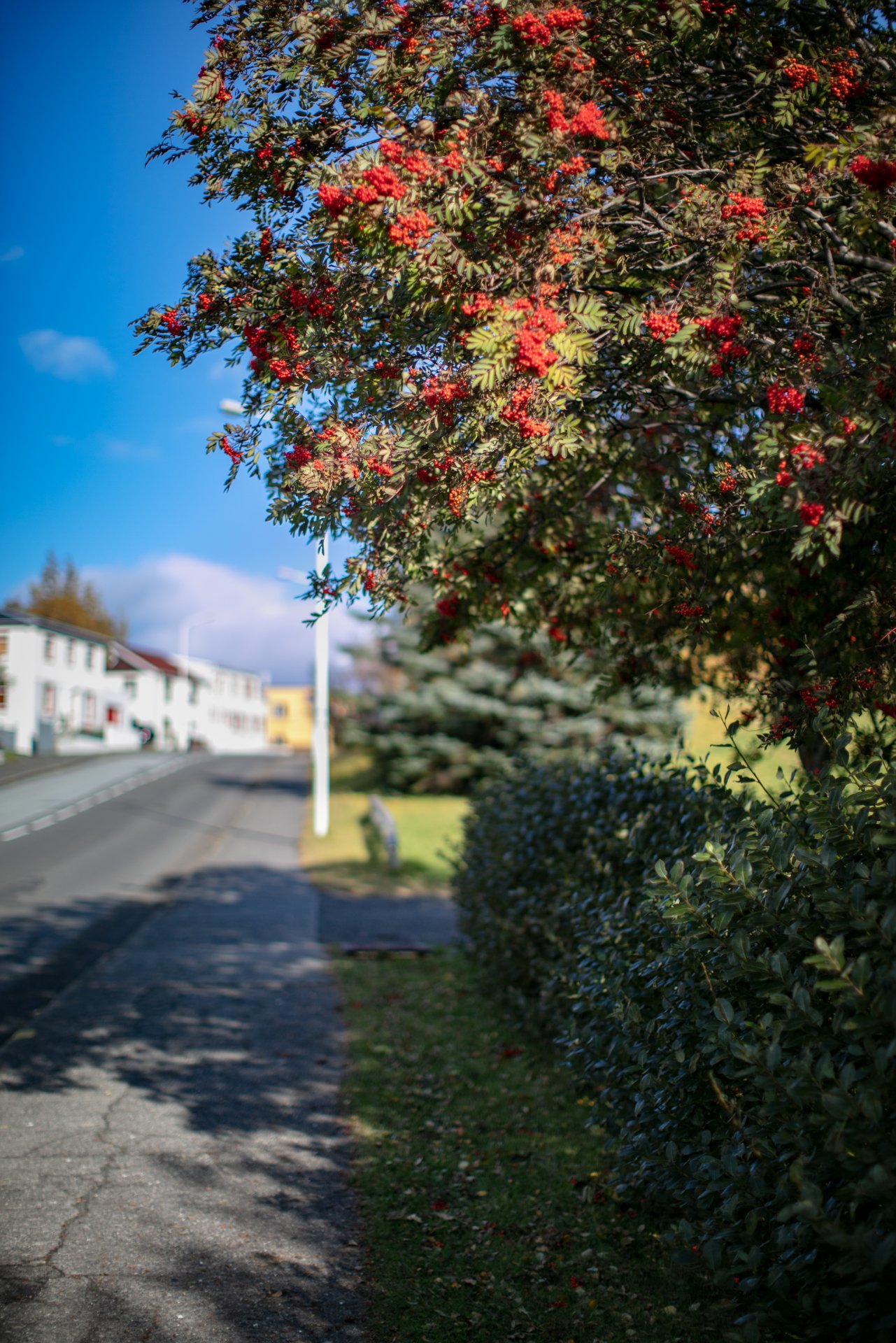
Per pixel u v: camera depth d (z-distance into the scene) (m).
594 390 4.61
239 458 4.39
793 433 3.52
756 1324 2.82
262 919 12.55
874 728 3.99
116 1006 8.15
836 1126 2.45
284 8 4.12
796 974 2.89
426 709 26.70
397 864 16.58
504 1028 7.57
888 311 3.97
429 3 4.07
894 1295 2.53
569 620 6.34
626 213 4.44
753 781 3.88
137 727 57.41
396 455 3.85
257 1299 3.62
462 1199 4.54
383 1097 5.97
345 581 4.35
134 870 16.47
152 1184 4.68
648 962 3.99
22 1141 5.23
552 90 3.84
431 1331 3.41
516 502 5.40
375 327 4.27
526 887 6.98
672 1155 3.30
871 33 4.62
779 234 3.88
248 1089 6.11
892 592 4.11
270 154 4.14
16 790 28.52
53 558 85.19
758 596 5.18
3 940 10.77
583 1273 3.84
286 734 87.00
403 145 3.82
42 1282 3.73
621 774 6.26
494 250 3.99
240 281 4.27
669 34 4.18
